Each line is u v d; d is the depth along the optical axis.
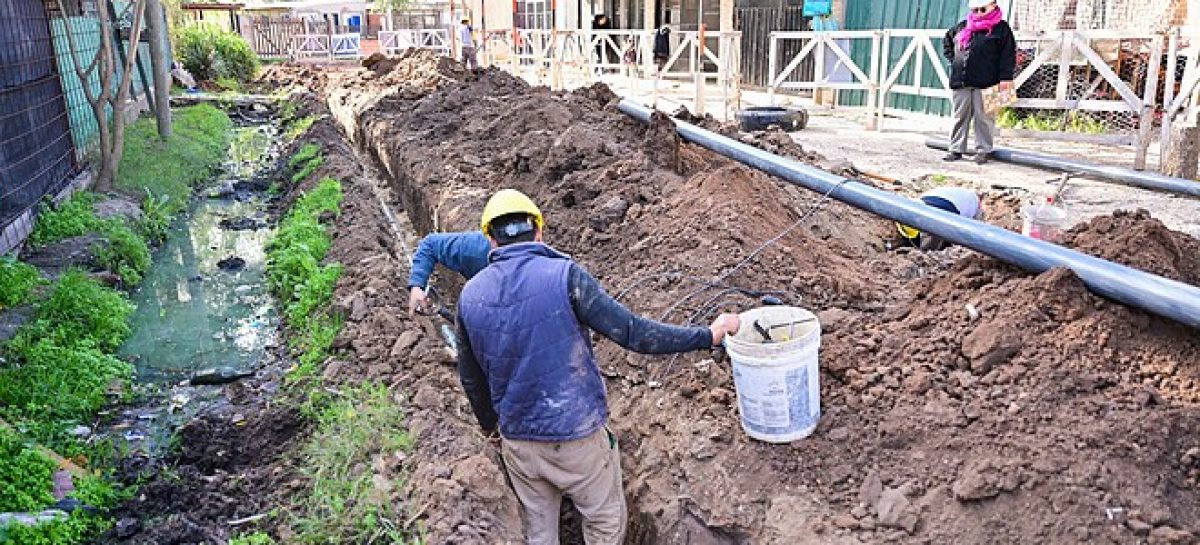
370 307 6.18
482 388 3.73
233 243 9.89
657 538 3.73
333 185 10.19
